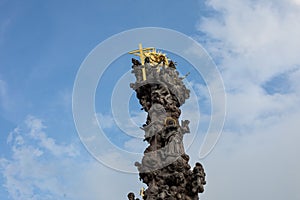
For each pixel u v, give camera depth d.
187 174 39.78
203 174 39.81
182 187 38.84
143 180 40.47
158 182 39.44
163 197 37.78
